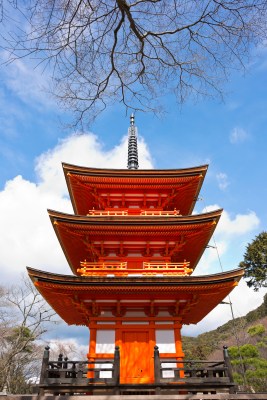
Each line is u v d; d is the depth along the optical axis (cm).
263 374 3453
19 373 4262
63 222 1709
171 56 865
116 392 1190
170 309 1659
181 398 1102
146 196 2103
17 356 4162
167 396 1102
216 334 7500
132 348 1549
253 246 5209
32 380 4556
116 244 1853
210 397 1114
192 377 1240
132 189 2080
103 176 1991
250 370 3659
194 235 1841
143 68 890
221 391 1296
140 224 1725
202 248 2039
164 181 2041
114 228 1742
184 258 2177
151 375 1481
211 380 1230
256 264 5156
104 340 1558
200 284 1526
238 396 1116
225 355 1304
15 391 3975
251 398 1120
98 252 1848
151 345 1548
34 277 1480
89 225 1722
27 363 4306
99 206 2181
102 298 1608
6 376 3638
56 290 1557
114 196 2102
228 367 1263
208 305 1856
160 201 2109
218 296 1698
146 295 1595
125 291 1552
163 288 1536
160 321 1623
